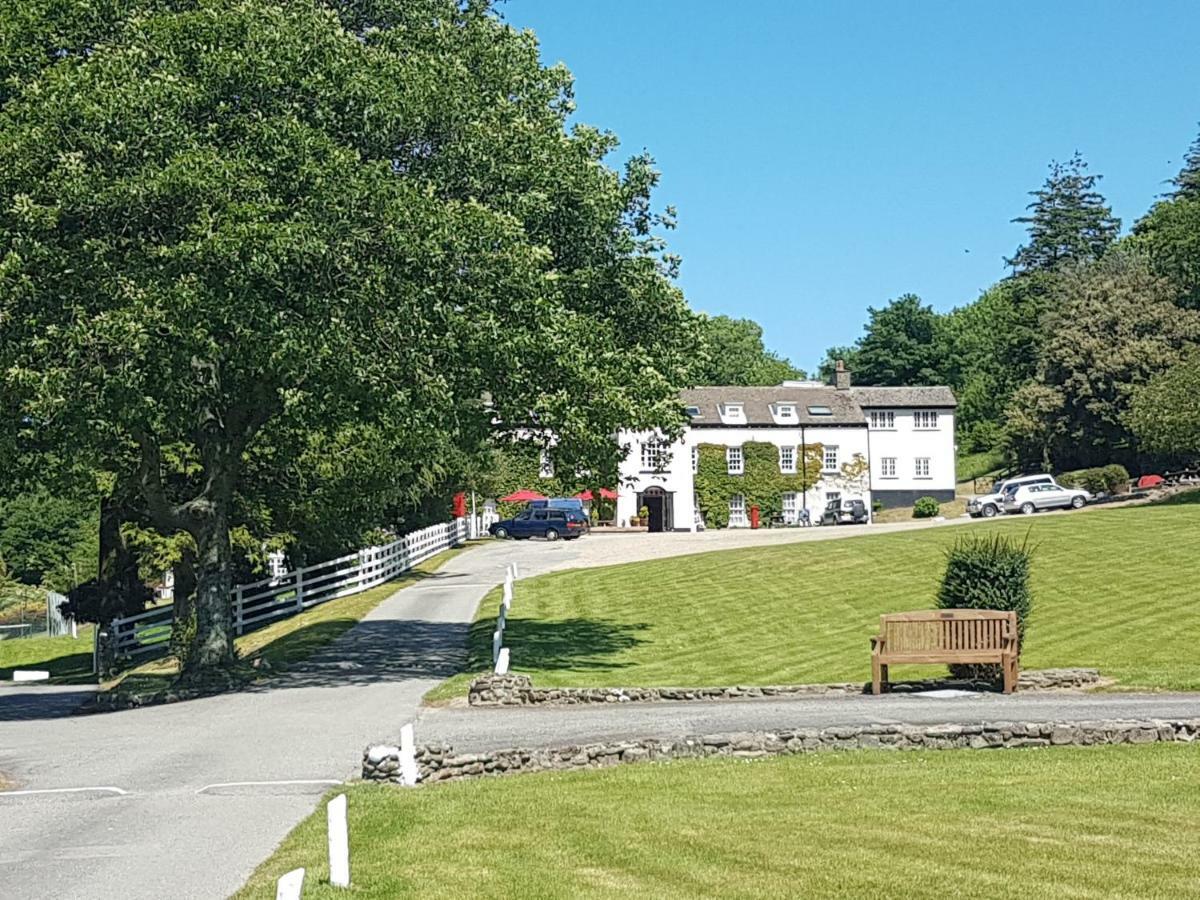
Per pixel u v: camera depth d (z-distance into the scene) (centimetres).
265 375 2641
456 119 2739
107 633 4309
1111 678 2320
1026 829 1231
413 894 1034
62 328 2338
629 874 1098
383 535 5950
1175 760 1582
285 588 4797
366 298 2417
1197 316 8338
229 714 2341
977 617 2275
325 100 2527
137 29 2456
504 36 3117
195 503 2953
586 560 5628
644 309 3086
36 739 2181
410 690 2538
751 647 3136
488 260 2509
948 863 1112
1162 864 1100
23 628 7112
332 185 2386
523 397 2720
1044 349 8844
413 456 4119
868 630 3316
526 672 2702
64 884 1114
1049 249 11525
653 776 1536
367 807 1378
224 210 2308
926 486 8650
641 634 3434
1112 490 7419
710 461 8281
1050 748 1678
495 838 1230
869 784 1458
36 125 2305
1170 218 8550
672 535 7181
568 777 1548
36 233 2325
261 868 1137
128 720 2403
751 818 1299
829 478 8425
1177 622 3156
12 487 3272
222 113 2475
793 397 8662
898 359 12081
